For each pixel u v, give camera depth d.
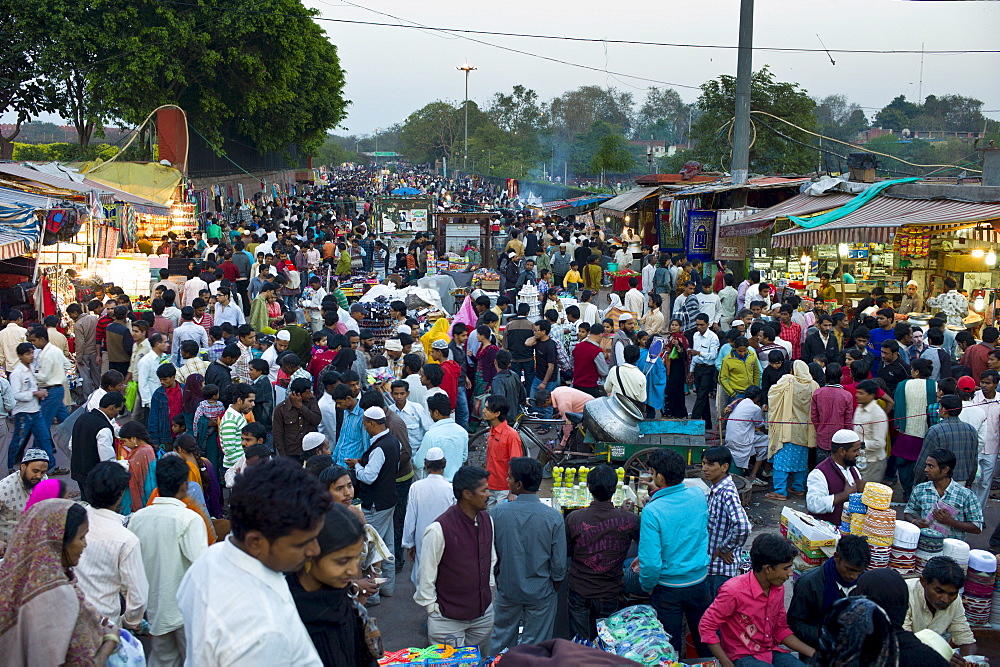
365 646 3.24
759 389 9.78
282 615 2.36
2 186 15.58
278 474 2.41
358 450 7.47
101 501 4.77
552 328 12.74
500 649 5.59
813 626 4.84
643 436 9.00
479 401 11.70
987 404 8.48
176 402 9.41
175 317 12.79
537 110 98.38
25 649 3.53
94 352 12.12
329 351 10.56
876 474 9.07
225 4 30.84
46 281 14.57
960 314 13.78
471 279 20.02
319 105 50.78
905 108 65.94
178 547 5.14
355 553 2.95
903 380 9.56
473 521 5.16
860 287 16.56
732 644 4.83
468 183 79.19
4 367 11.16
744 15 20.09
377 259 28.70
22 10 27.14
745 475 10.08
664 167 47.06
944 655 4.30
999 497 9.48
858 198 15.52
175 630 5.18
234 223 35.41
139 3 28.52
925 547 6.04
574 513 5.77
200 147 35.31
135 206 21.34
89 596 4.58
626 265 24.48
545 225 31.03
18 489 5.95
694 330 13.84
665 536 5.35
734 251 19.95
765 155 36.50
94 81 28.12
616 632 5.21
